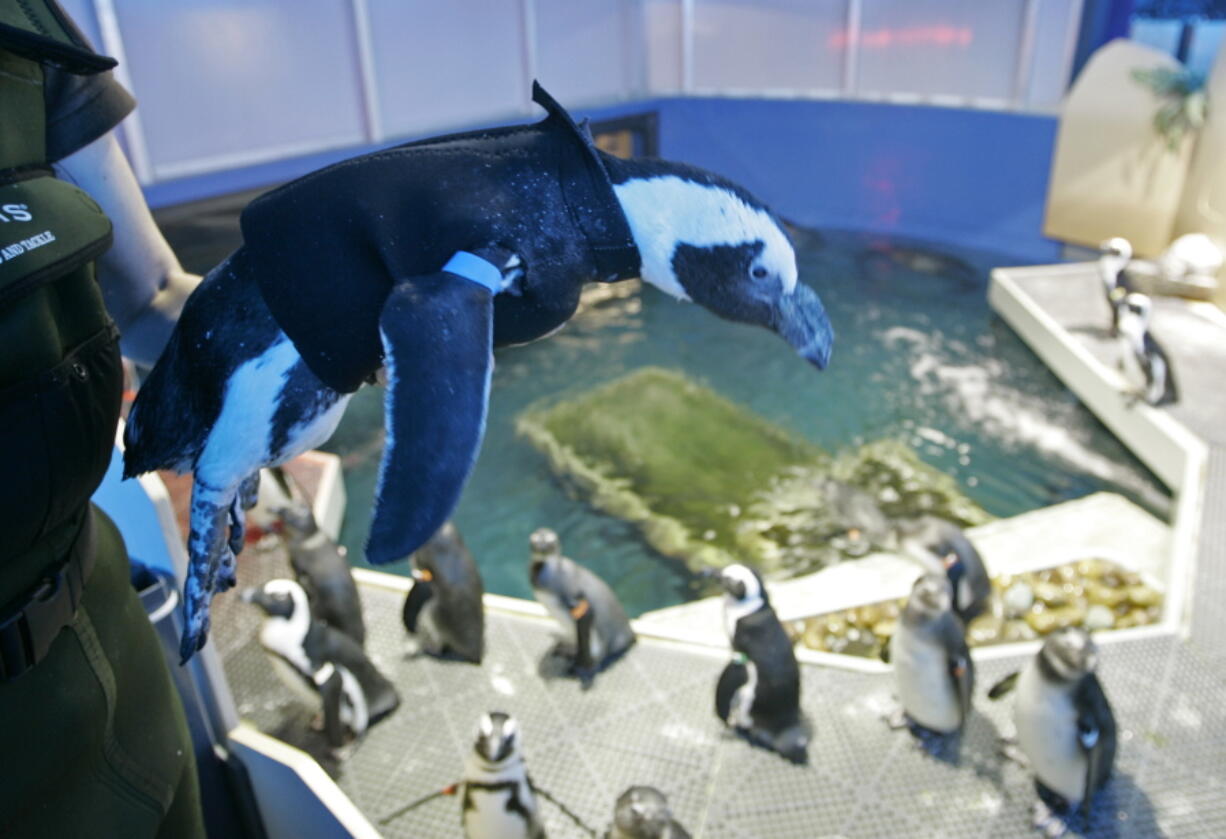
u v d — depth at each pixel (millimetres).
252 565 4863
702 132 13766
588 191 958
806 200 13141
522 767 3182
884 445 7074
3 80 995
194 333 950
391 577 4961
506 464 6961
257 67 10109
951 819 3414
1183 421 6449
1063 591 5008
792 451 7031
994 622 4820
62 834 1195
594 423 7523
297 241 903
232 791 3443
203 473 965
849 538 5883
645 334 9305
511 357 8859
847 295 10133
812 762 3666
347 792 3656
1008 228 11352
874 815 3439
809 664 4148
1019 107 11914
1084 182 10320
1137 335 6508
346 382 943
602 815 3500
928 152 11836
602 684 4125
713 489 6520
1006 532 5723
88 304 1096
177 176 9773
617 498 6469
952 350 8641
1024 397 7699
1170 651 4219
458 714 4008
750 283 1033
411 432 800
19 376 971
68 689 1165
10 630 1062
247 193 9953
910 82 13023
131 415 1010
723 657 4254
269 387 938
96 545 1319
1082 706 3156
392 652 4387
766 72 14281
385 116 11430
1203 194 9094
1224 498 5570
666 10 14305
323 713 3748
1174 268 8461
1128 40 10820
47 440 1019
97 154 1180
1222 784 3527
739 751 3736
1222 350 7527
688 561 5766
